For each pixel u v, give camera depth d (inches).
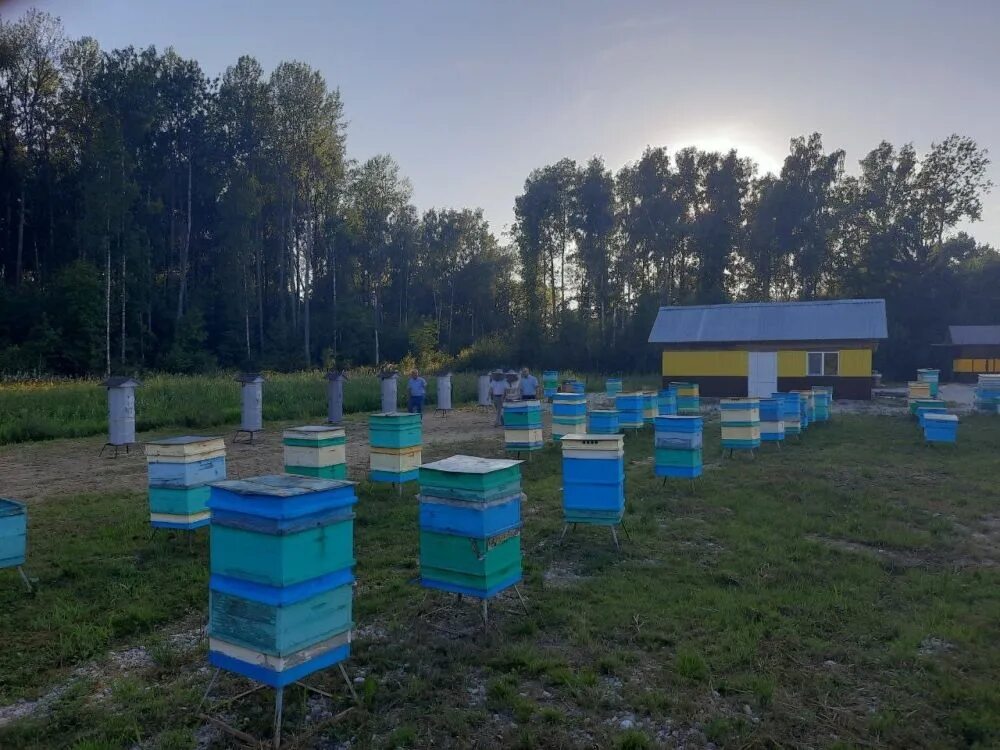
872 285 2114.9
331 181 2235.5
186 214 2148.1
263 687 189.3
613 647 217.6
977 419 857.5
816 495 430.6
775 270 2455.7
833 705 185.9
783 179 2368.4
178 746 163.6
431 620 237.3
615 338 2316.7
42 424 699.4
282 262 2129.7
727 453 604.4
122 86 1898.4
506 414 570.3
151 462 314.3
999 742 169.0
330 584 174.1
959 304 2181.3
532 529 350.9
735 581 276.2
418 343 2278.5
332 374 832.9
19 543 257.0
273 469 520.4
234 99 2096.5
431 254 2869.1
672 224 2407.7
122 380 579.8
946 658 212.1
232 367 1916.8
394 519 362.0
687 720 177.8
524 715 177.3
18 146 1967.3
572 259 2659.9
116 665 207.5
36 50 1959.9
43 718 177.3
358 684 193.8
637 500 412.8
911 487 458.3
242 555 167.6
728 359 1251.2
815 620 237.8
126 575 277.7
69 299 1636.3
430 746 165.8
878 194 2319.1
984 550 323.0
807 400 794.8
